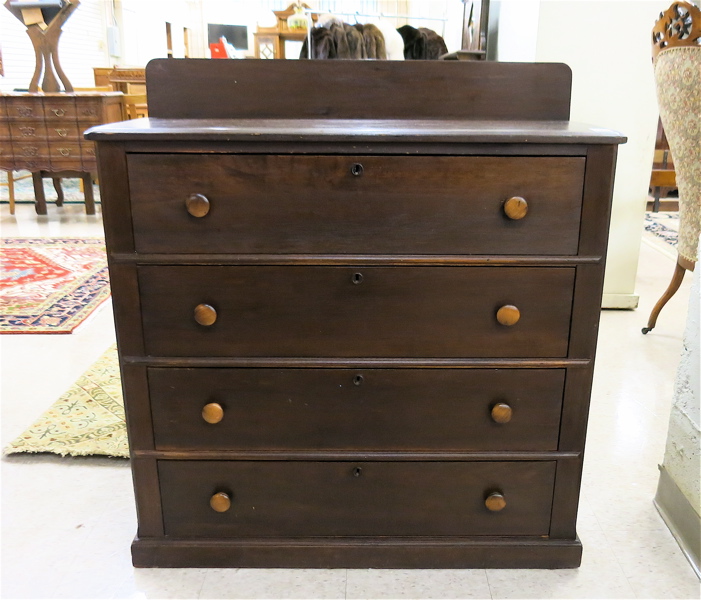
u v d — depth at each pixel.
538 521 1.36
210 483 1.33
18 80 6.57
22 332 2.67
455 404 1.28
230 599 1.28
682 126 2.22
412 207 1.16
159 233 1.17
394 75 1.41
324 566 1.37
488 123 1.33
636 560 1.41
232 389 1.27
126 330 1.23
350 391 1.27
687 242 2.40
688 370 1.46
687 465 1.44
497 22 2.62
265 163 1.13
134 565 1.38
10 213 4.78
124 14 8.12
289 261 1.18
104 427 1.92
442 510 1.35
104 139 1.10
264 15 7.25
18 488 1.65
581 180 1.15
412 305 1.21
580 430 1.30
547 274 1.20
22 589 1.31
